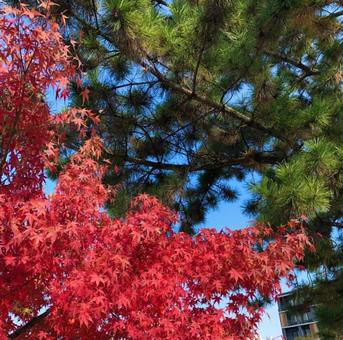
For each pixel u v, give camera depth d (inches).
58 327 110.6
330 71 277.6
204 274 124.1
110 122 284.4
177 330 112.3
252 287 127.0
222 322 122.0
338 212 264.2
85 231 113.8
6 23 106.6
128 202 240.2
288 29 249.1
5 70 112.4
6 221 105.5
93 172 133.7
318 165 210.2
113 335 112.0
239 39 246.8
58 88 117.4
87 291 105.0
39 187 123.9
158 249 122.0
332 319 312.2
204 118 306.2
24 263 106.0
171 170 326.6
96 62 254.2
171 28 246.1
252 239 132.0
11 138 120.3
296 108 267.9
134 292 109.9
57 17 226.8
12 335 119.0
